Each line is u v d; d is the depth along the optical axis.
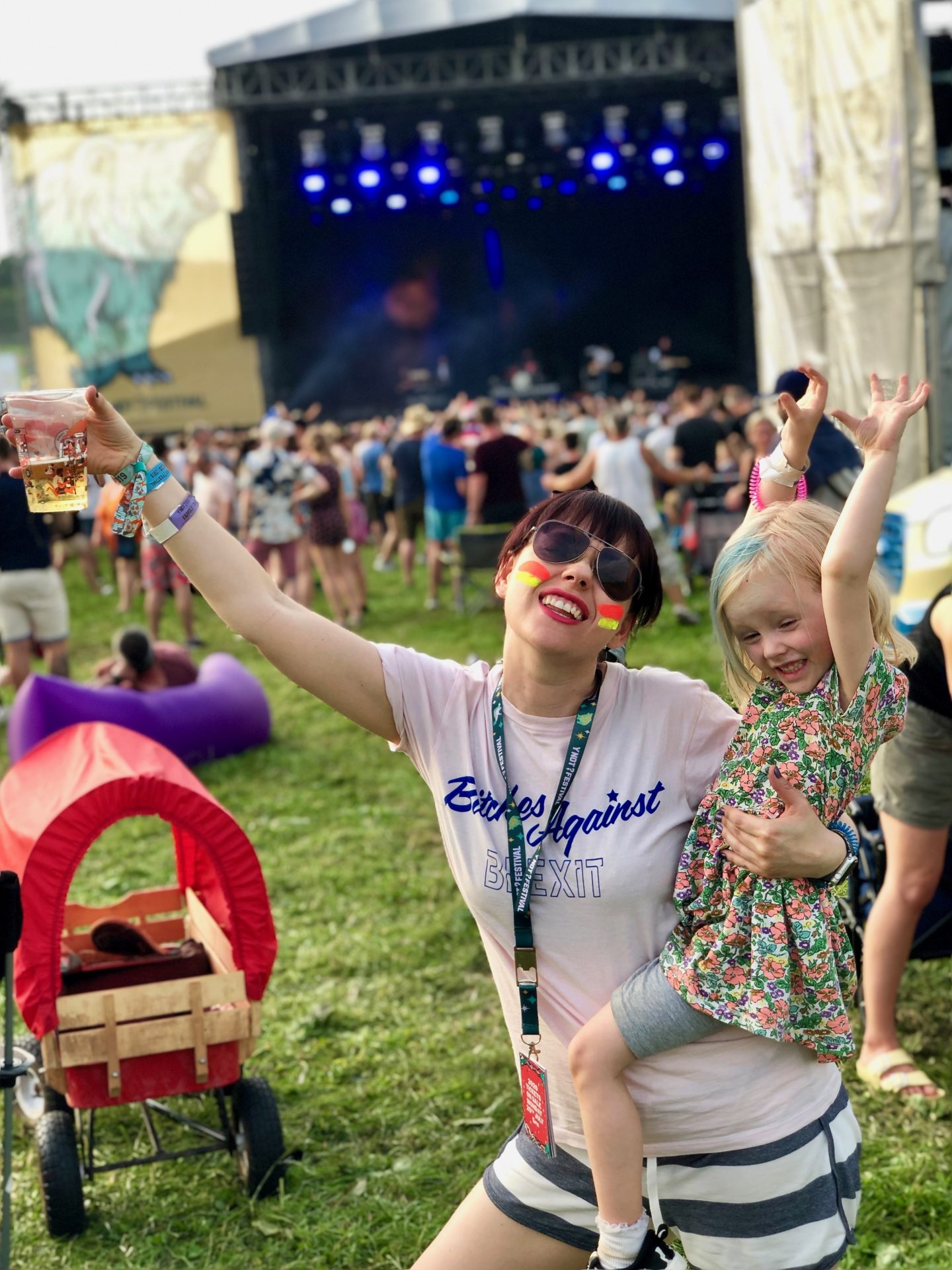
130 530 2.00
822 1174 1.95
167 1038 3.36
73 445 1.89
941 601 3.28
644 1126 1.95
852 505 1.85
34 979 3.27
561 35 26.20
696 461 12.41
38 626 8.54
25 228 24.36
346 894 5.70
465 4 23.20
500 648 10.69
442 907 5.49
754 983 1.87
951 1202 3.24
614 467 10.62
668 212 33.03
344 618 12.02
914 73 9.05
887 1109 3.67
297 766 7.73
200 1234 3.43
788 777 1.88
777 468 2.20
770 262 11.42
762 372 11.88
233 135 24.39
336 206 29.70
